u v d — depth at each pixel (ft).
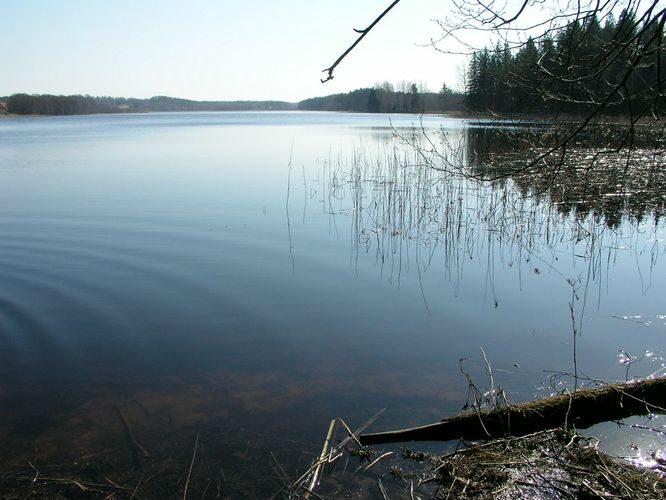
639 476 10.57
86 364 16.39
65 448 12.32
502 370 15.55
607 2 9.18
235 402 14.20
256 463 11.68
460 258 27.37
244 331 18.72
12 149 85.46
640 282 23.06
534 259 26.96
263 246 29.43
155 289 22.80
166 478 11.23
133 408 13.98
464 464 11.33
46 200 41.57
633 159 48.03
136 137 118.11
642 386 13.24
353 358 16.61
